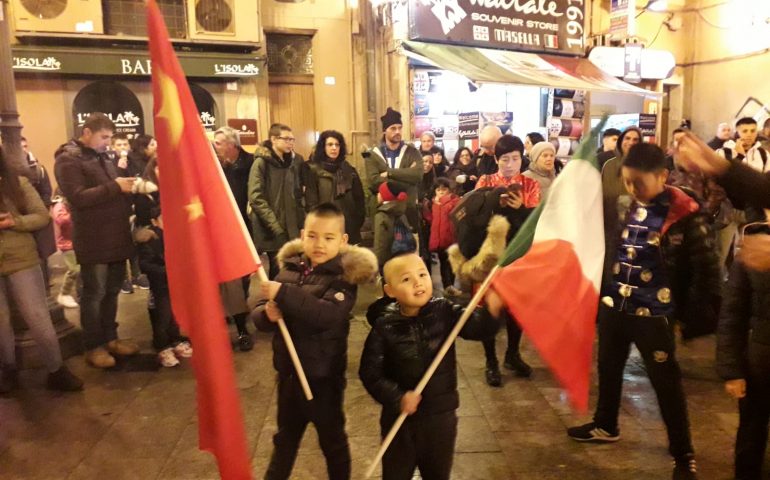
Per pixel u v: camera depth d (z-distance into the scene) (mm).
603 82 9930
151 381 4527
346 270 2574
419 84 10016
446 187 6098
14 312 4773
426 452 2459
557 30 10945
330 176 5762
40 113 8680
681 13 12844
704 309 3033
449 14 9555
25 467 3316
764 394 2840
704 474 3137
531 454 3377
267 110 9789
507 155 4090
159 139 2305
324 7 9992
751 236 2180
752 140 6297
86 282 4703
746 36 11789
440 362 2469
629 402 4039
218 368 2227
